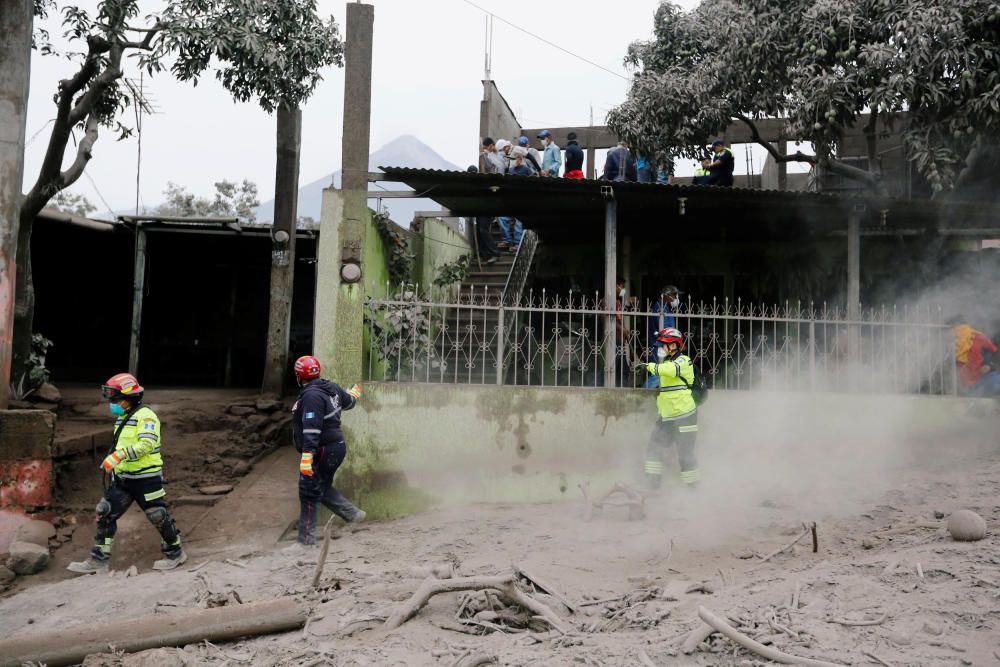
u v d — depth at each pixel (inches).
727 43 466.6
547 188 367.2
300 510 292.4
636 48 537.6
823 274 498.3
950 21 371.9
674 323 369.7
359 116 343.6
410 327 362.0
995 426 357.1
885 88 385.7
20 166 343.9
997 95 367.2
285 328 474.0
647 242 521.0
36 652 190.2
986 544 210.7
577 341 375.6
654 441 323.9
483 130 596.1
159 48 348.8
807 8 425.4
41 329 596.1
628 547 263.3
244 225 523.5
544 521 304.0
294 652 189.0
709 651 165.3
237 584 249.4
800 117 414.9
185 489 358.0
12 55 340.8
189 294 633.6
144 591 248.1
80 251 606.9
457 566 246.2
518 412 340.2
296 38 392.2
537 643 181.9
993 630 160.2
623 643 173.5
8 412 318.7
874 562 207.5
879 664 150.7
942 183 403.2
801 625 171.6
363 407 333.7
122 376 284.2
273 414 439.8
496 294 505.0
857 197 381.7
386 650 181.8
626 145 491.2
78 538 315.9
